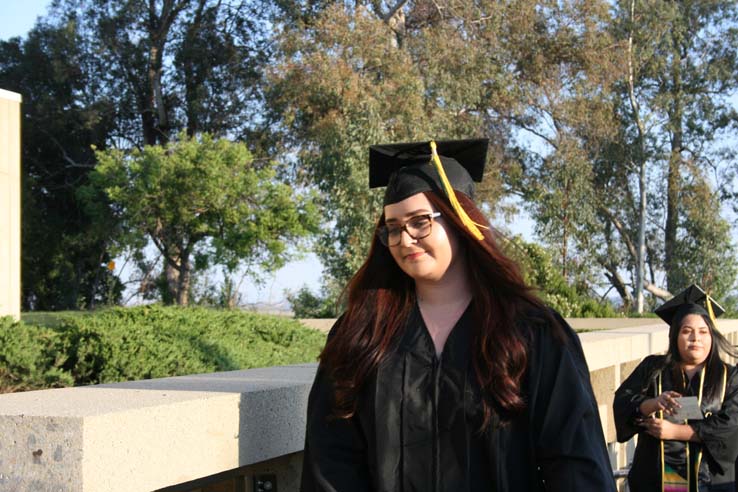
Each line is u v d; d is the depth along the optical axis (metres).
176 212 23.16
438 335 2.45
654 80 35.41
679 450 4.61
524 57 29.27
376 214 23.28
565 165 29.70
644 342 7.66
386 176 2.75
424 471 2.32
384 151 2.65
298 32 25.50
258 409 2.85
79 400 2.56
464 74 26.83
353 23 25.02
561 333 2.39
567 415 2.29
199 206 23.11
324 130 23.86
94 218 26.42
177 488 2.80
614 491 2.28
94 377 5.86
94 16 32.62
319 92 24.44
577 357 2.40
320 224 24.45
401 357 2.41
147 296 32.91
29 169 32.59
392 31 27.11
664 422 4.57
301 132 28.53
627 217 35.41
